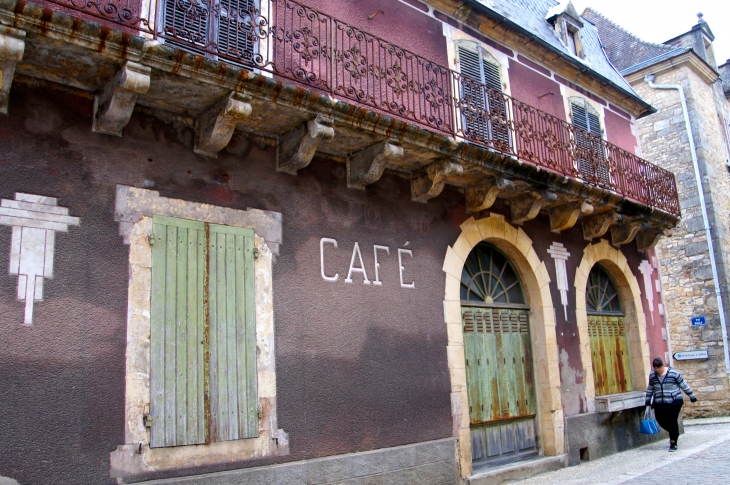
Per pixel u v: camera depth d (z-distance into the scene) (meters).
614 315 11.31
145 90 4.95
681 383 9.68
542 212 9.77
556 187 8.74
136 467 4.95
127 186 5.41
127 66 4.88
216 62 5.25
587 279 10.41
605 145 10.64
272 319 6.07
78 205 5.10
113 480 4.82
